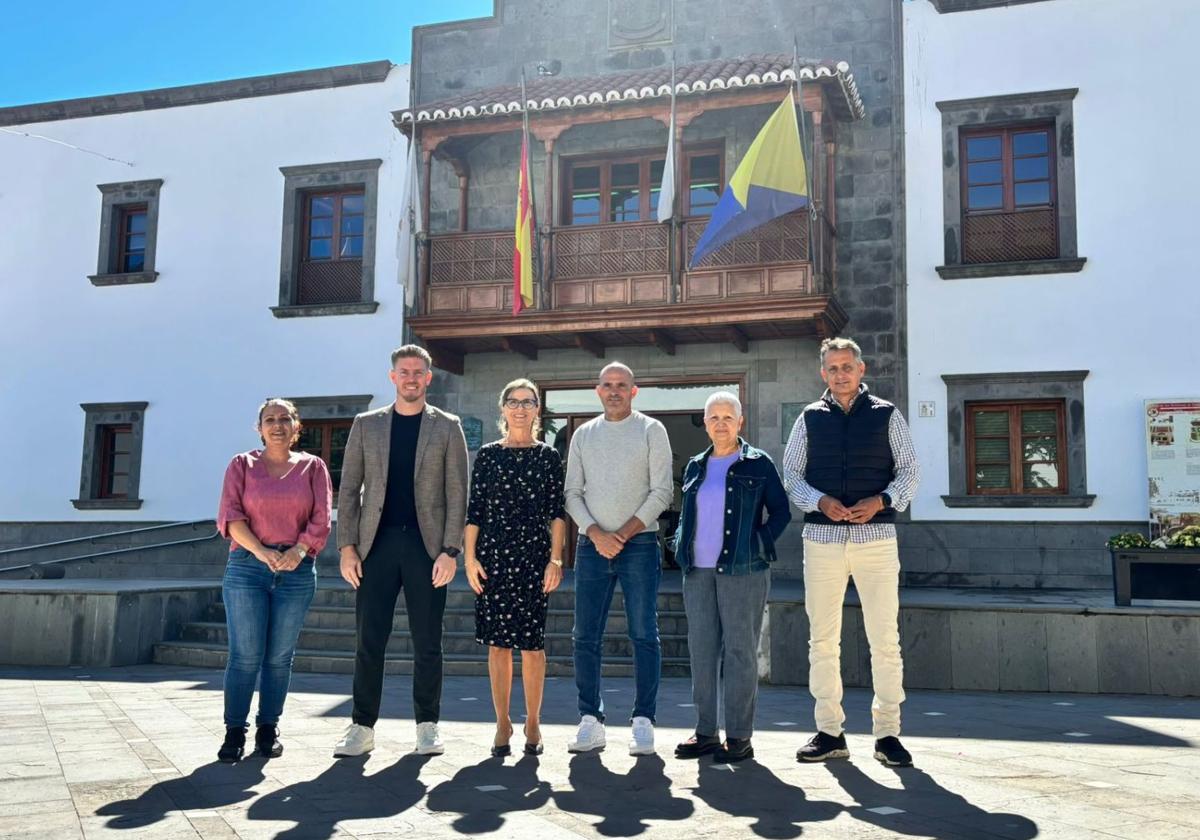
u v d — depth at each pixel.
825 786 4.05
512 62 14.74
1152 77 12.30
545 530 4.83
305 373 14.90
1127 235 12.18
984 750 4.94
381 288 14.73
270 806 3.67
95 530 15.47
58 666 9.19
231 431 15.09
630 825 3.42
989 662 7.73
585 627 4.92
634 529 4.79
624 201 13.91
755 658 4.67
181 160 15.80
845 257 13.08
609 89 12.47
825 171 12.66
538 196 14.19
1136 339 12.03
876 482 4.70
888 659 4.58
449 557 4.79
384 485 4.83
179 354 15.45
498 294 12.96
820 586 4.70
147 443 15.42
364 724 4.73
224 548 14.87
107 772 4.30
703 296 12.25
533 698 4.77
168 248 15.70
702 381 13.47
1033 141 12.81
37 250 16.27
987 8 12.94
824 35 13.55
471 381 14.16
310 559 4.87
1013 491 12.38
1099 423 12.03
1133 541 7.82
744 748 4.60
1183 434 11.66
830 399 4.88
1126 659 7.50
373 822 3.45
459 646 9.24
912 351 12.73
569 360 13.86
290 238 15.16
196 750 4.86
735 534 4.68
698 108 12.27
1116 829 3.37
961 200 12.88
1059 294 12.32
